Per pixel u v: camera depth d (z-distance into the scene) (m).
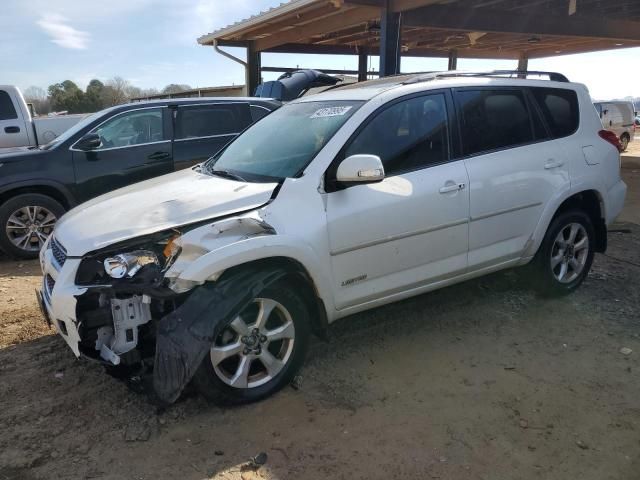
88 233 3.20
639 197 10.44
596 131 4.93
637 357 3.86
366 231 3.52
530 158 4.35
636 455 2.85
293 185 3.39
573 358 3.85
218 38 14.55
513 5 11.72
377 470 2.74
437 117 3.97
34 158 6.52
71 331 3.04
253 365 3.43
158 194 3.66
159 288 2.92
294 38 13.34
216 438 3.00
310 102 4.35
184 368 2.83
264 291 3.20
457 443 2.95
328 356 3.90
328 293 3.44
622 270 5.66
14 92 9.79
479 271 4.24
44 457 2.83
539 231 4.45
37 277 5.89
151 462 2.80
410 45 17.55
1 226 6.43
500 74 4.52
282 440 2.98
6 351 4.00
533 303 4.79
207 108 7.50
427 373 3.67
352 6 10.28
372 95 3.84
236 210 3.23
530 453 2.87
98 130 6.89
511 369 3.71
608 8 12.51
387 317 4.53
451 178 3.90
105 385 3.52
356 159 3.30
